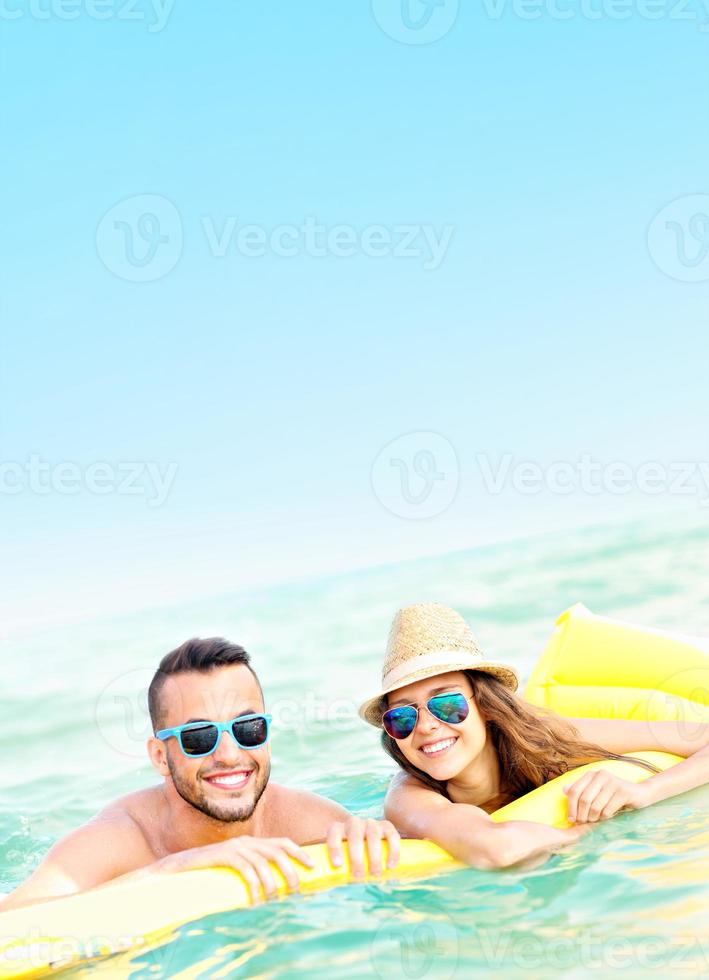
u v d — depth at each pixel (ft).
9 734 24.82
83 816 16.65
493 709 12.11
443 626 12.28
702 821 10.64
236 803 10.69
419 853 10.06
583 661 15.06
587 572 41.37
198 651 10.94
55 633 55.21
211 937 8.55
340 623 40.93
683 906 8.30
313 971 7.75
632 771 11.91
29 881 9.92
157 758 11.02
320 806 11.59
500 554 57.72
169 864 9.84
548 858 9.93
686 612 30.35
